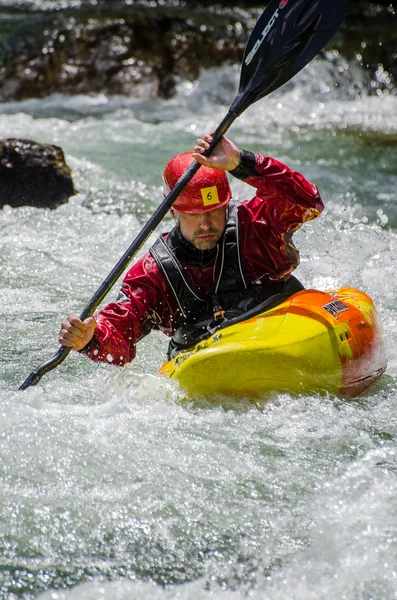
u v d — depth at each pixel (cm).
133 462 1128
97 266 1964
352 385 1278
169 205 1242
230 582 945
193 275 1308
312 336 1238
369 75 4338
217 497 1068
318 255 2011
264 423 1216
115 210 2345
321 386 1241
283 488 1084
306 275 1902
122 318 1289
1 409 1230
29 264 1955
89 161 2869
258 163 1239
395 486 1080
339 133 3447
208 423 1215
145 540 1004
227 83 4206
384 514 1031
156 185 2603
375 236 2136
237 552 985
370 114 3878
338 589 927
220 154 1227
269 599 920
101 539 1005
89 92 4066
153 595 928
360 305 1337
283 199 1258
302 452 1156
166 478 1101
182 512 1045
